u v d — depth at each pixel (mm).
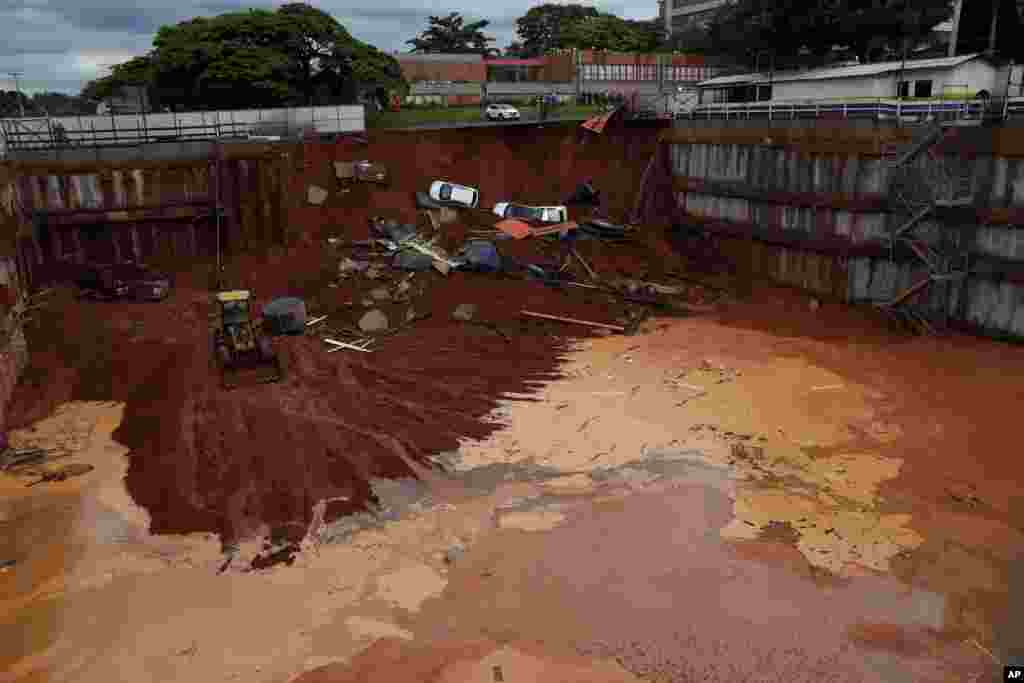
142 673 16281
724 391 29875
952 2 48375
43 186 37688
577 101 72188
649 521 21672
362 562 20094
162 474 24016
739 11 53281
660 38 98000
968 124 34281
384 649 16953
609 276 42875
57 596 18625
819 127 39188
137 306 36375
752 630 17422
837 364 32531
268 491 23250
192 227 40500
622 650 16891
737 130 44594
